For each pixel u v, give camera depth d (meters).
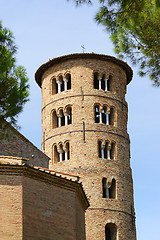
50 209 38.00
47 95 76.31
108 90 75.94
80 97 73.00
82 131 71.38
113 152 72.19
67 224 39.03
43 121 76.44
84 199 44.09
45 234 36.88
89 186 68.88
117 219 68.44
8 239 34.69
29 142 50.53
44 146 74.44
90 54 74.25
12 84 31.25
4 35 31.50
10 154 47.81
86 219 67.25
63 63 75.44
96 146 70.94
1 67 30.59
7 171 36.22
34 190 37.19
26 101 31.61
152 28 29.77
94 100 73.00
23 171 36.50
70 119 76.81
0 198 35.53
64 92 74.19
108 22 28.38
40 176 37.78
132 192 73.00
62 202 39.25
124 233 68.50
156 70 31.02
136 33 30.31
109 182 69.69
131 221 70.44
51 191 38.66
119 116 74.31
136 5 27.97
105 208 68.19
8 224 35.06
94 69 74.38
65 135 72.06
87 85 73.56
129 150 75.00
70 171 69.94
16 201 35.78
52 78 76.19
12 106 30.83
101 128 71.94
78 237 40.84
